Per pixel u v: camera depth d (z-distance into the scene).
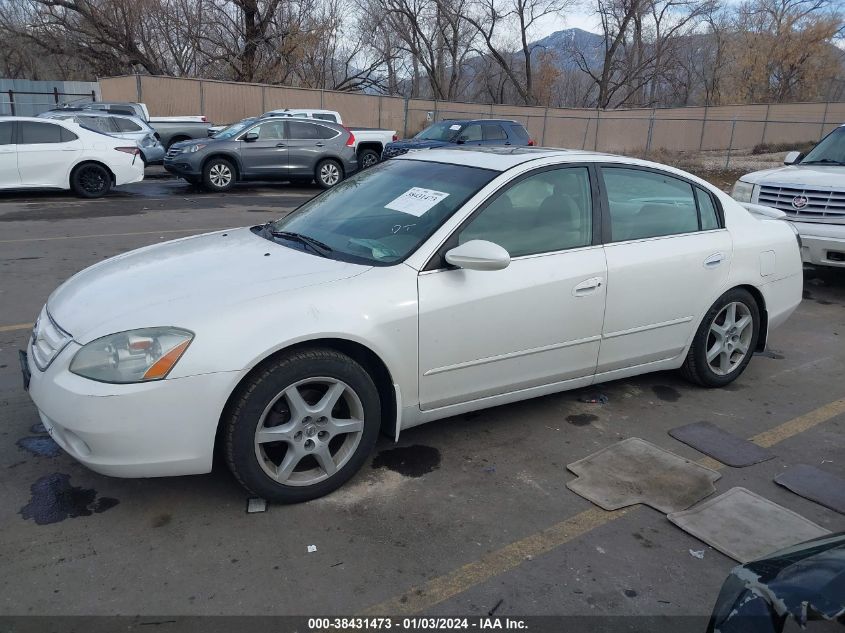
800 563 1.89
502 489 3.44
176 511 3.17
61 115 17.09
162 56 33.12
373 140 19.19
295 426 3.14
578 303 3.87
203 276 3.35
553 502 3.34
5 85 27.20
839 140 8.40
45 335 3.21
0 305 6.20
